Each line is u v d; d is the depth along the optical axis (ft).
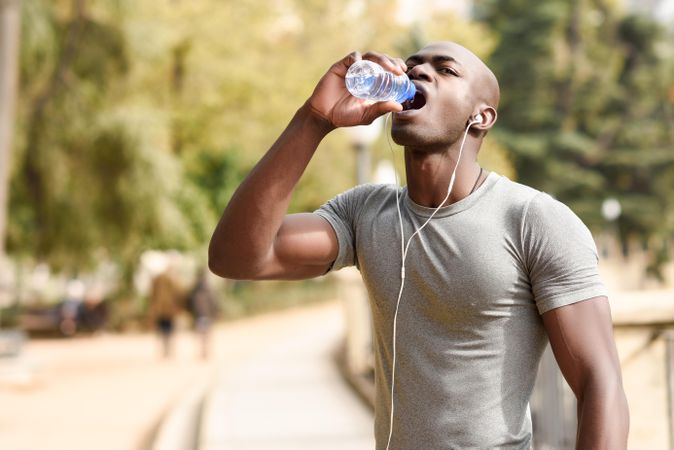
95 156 64.75
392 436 6.67
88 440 29.53
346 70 6.40
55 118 63.82
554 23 159.33
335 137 95.96
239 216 6.49
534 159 154.71
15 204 67.67
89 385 44.83
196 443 26.18
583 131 166.61
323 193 98.53
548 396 15.80
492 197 6.52
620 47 166.30
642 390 14.21
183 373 49.47
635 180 165.07
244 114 82.33
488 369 6.40
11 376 43.75
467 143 6.66
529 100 158.40
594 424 5.97
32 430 31.45
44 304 113.29
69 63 63.98
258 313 105.70
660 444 14.19
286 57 92.32
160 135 66.74
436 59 6.60
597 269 6.37
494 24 174.81
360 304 35.86
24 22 58.85
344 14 113.09
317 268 7.11
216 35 78.79
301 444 23.36
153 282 59.16
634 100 164.04
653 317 14.10
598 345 6.16
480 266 6.35
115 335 83.56
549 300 6.27
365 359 35.60
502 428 6.39
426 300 6.52
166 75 77.61
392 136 6.57
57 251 69.10
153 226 67.51
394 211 6.79
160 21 69.46
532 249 6.33
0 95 39.86
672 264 161.07
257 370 42.39
